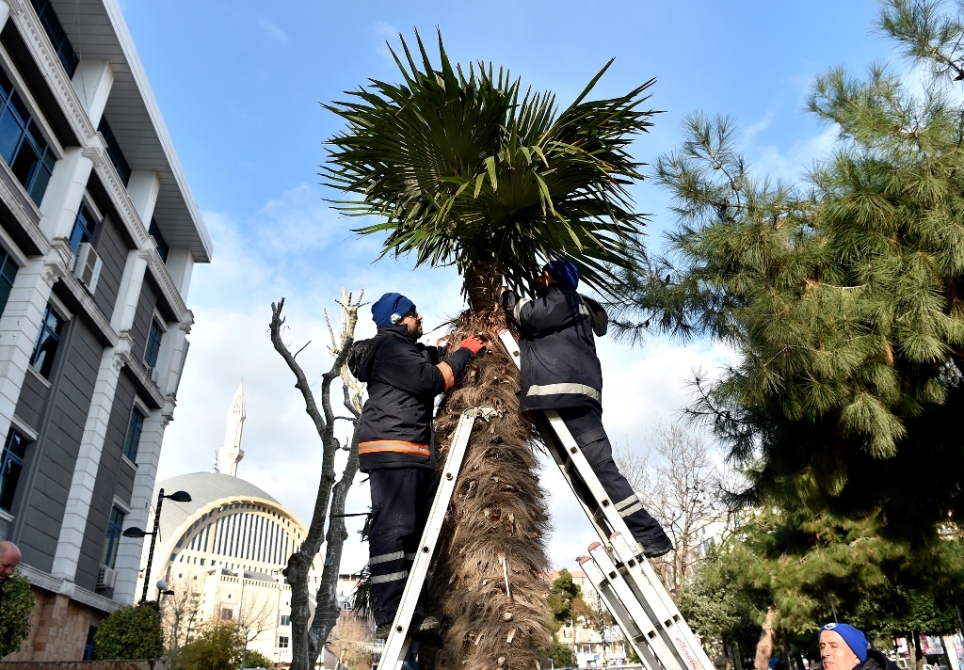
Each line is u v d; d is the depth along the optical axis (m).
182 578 85.44
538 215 4.06
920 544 7.88
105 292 19.39
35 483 16.12
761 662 13.42
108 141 20.44
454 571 3.20
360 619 5.89
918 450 7.24
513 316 3.60
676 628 2.77
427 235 4.09
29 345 15.16
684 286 7.15
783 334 6.09
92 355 18.95
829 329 6.12
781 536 12.00
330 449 8.19
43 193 16.27
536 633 3.04
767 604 13.69
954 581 9.55
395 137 4.09
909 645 29.38
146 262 21.50
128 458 22.23
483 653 2.98
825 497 7.83
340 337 9.92
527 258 4.29
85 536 18.78
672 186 7.21
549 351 3.42
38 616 16.38
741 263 6.79
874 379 6.06
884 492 7.41
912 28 6.30
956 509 7.58
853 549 10.05
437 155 4.09
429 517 3.11
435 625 2.99
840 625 3.38
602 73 3.76
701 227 7.20
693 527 26.70
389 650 2.81
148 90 19.72
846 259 6.54
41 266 15.46
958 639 35.28
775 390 6.62
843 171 6.32
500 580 3.10
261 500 113.06
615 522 3.05
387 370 3.39
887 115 6.29
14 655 15.19
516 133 3.60
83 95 17.66
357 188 4.51
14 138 15.01
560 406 3.27
